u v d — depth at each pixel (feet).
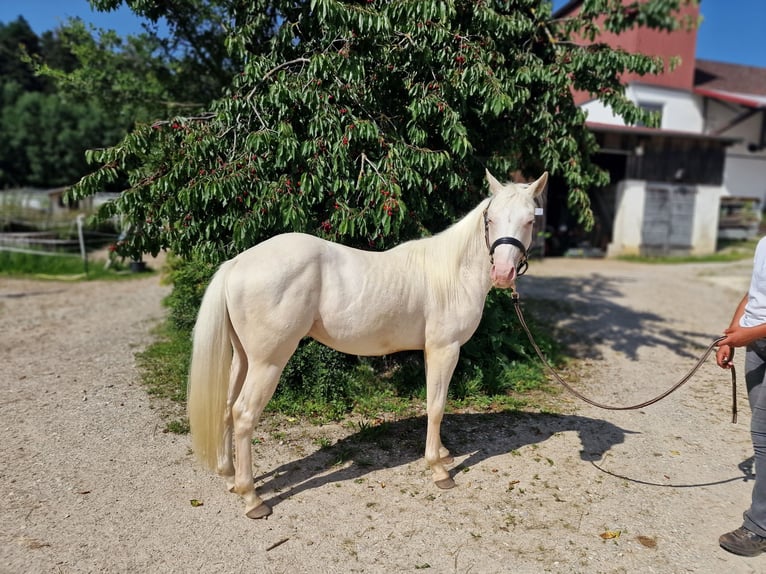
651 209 49.57
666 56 35.32
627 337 21.81
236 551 8.13
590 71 14.61
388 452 11.34
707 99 59.52
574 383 16.31
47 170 81.87
